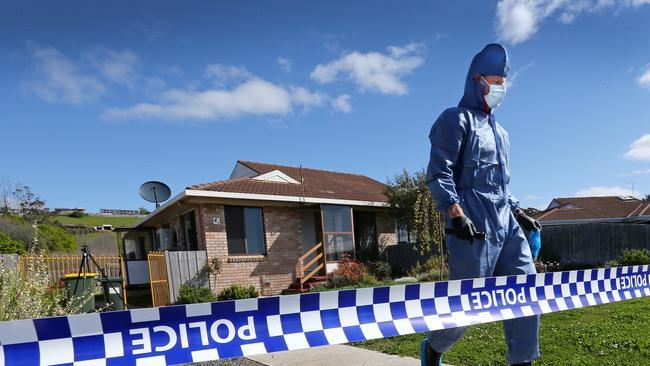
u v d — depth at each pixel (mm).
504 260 2838
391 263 17688
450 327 2488
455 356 4449
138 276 15398
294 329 2141
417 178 17656
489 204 2684
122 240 21781
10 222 24188
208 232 13211
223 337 1976
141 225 18734
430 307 2494
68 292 8117
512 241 2826
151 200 16469
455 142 2641
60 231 27656
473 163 2689
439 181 2605
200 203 13289
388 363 4602
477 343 4934
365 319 2318
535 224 3105
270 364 4898
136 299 14164
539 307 2863
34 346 1637
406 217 17688
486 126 2779
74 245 27953
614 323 5508
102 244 32500
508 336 2871
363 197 17781
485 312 2629
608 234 15773
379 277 15656
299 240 15352
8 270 5105
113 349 1758
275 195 14305
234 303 2039
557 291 3082
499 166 2779
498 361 4238
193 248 14133
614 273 3678
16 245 18469
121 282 10398
